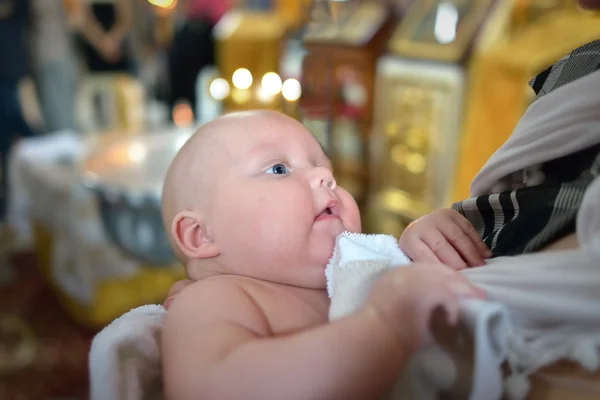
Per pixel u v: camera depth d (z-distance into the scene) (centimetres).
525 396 42
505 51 168
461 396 44
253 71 264
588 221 42
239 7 308
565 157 49
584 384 41
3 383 193
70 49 340
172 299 60
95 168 205
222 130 63
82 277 208
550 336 42
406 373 47
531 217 49
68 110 341
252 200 57
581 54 53
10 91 325
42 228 238
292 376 42
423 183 204
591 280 41
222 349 46
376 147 224
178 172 63
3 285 268
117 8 356
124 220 192
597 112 46
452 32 196
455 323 43
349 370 41
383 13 227
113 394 52
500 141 168
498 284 46
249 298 53
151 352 54
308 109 221
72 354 209
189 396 45
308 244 57
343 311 50
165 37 405
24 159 241
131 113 319
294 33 256
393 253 57
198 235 61
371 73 225
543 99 51
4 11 319
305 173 60
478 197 56
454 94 186
